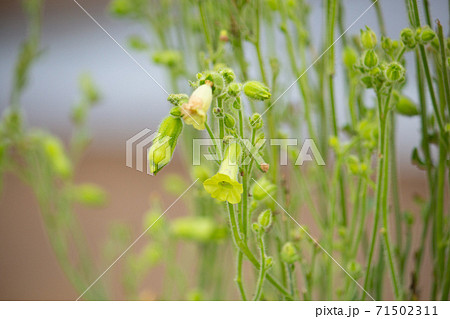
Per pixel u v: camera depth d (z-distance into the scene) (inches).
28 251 26.8
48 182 21.1
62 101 24.3
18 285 24.8
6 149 20.0
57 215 20.9
